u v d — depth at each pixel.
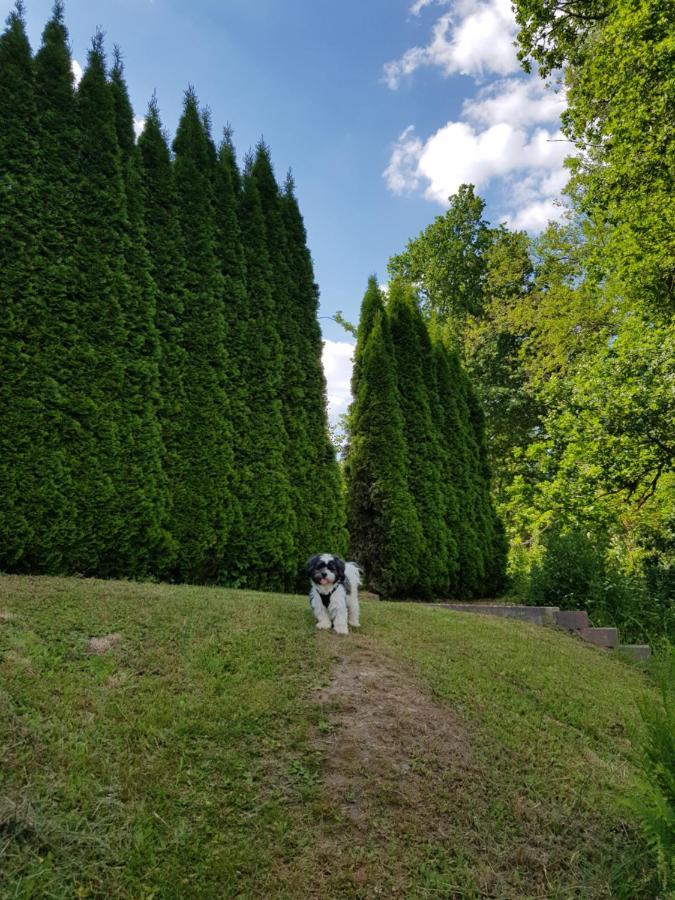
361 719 3.40
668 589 9.40
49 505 5.21
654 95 9.92
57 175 5.76
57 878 1.97
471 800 2.94
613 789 3.36
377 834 2.59
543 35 12.98
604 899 2.51
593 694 4.98
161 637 3.99
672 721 2.73
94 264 5.90
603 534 10.83
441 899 2.33
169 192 7.02
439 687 4.11
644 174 10.77
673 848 2.34
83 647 3.61
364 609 6.27
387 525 9.11
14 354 5.18
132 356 6.13
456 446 11.52
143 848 2.21
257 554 7.21
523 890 2.48
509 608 8.16
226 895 2.11
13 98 5.53
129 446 5.93
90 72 6.31
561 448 11.94
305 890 2.22
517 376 22.05
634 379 9.80
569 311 19.83
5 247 5.28
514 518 13.93
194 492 6.60
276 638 4.40
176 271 6.92
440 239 26.55
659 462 10.15
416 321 11.52
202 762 2.79
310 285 9.05
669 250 11.13
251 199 8.35
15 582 4.46
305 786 2.78
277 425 7.79
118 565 5.85
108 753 2.69
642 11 9.33
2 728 2.60
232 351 7.46
